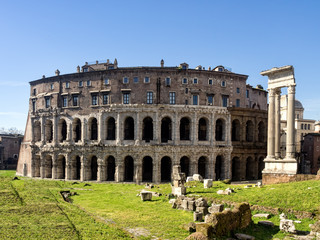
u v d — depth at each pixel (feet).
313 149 282.56
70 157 249.55
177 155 226.17
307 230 79.05
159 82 237.04
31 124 283.18
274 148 178.50
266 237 74.95
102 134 237.25
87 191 173.78
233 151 243.60
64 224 76.54
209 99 245.04
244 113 249.96
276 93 184.03
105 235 72.49
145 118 245.24
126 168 242.58
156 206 119.55
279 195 108.78
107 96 242.37
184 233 80.64
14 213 83.51
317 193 102.37
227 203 111.55
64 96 263.49
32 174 274.98
